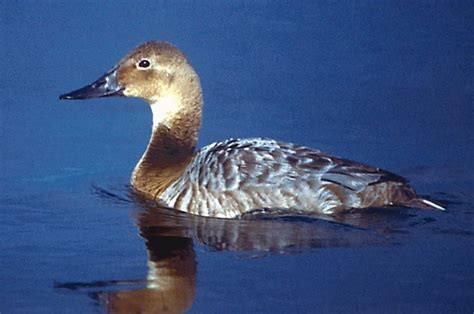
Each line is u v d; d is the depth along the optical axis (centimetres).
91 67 2028
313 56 2130
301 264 1388
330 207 1478
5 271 1370
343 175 1479
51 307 1280
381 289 1330
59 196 1620
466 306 1292
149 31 2158
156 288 1328
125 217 1536
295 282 1345
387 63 2114
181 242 1448
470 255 1406
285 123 1895
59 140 1823
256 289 1328
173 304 1288
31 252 1428
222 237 1457
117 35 2134
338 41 2184
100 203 1590
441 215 1497
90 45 2100
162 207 1561
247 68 2081
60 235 1481
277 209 1488
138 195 1614
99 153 1784
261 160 1503
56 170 1720
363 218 1473
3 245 1450
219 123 1891
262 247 1428
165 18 2216
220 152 1531
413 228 1465
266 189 1489
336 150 1803
